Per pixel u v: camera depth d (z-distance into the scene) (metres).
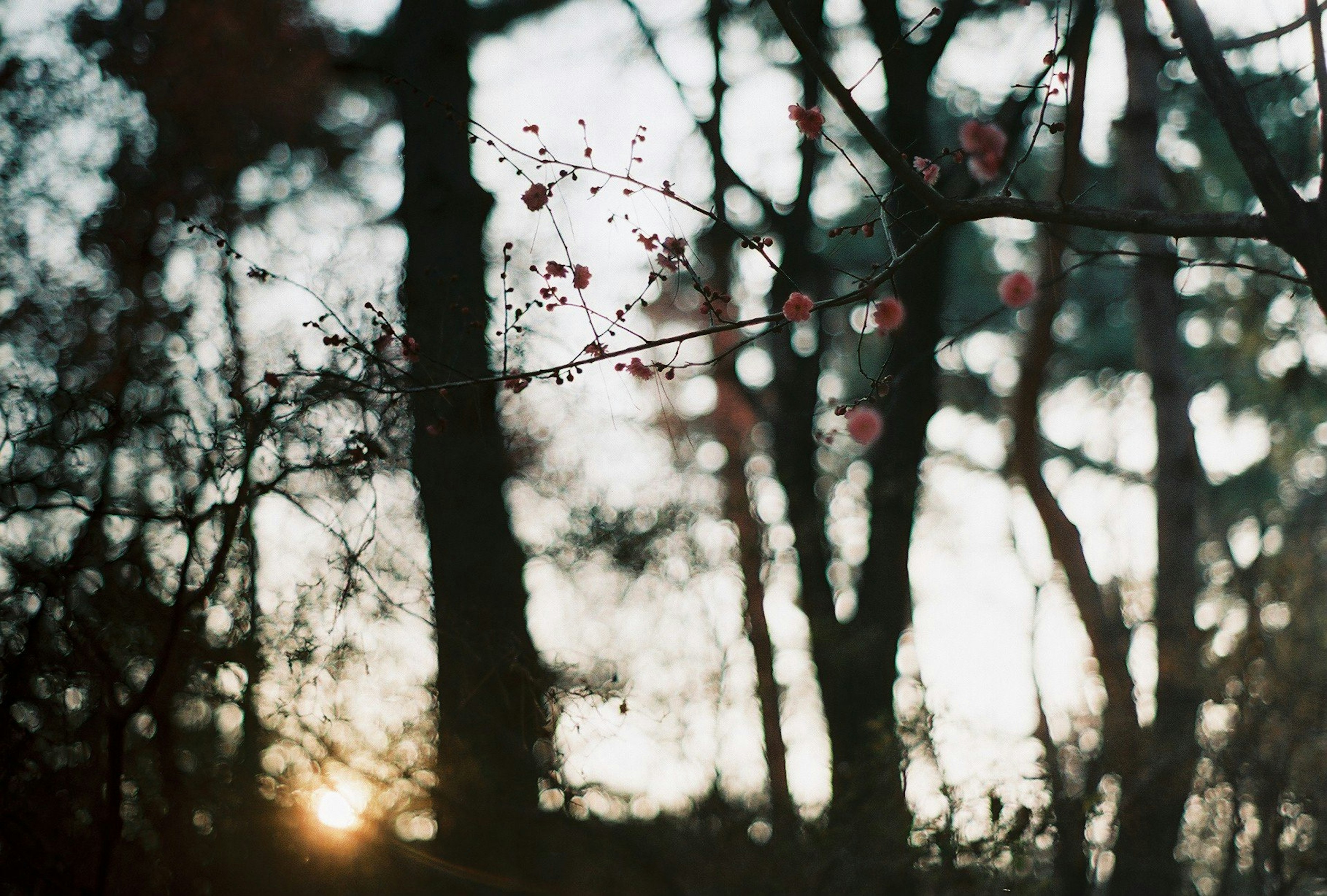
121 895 4.18
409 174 6.32
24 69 5.98
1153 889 6.35
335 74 7.03
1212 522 12.84
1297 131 5.59
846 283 9.91
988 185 6.28
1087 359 13.43
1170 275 8.17
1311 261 3.10
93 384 4.96
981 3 7.46
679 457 8.85
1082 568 9.80
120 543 4.41
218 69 6.42
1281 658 7.18
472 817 5.02
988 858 5.45
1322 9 3.16
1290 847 6.96
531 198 3.22
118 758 3.71
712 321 3.44
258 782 4.66
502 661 5.22
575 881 5.07
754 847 5.68
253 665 4.63
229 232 6.02
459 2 6.70
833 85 3.13
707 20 9.21
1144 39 7.40
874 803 5.63
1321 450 11.72
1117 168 9.59
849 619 7.48
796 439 8.74
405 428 5.00
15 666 3.98
